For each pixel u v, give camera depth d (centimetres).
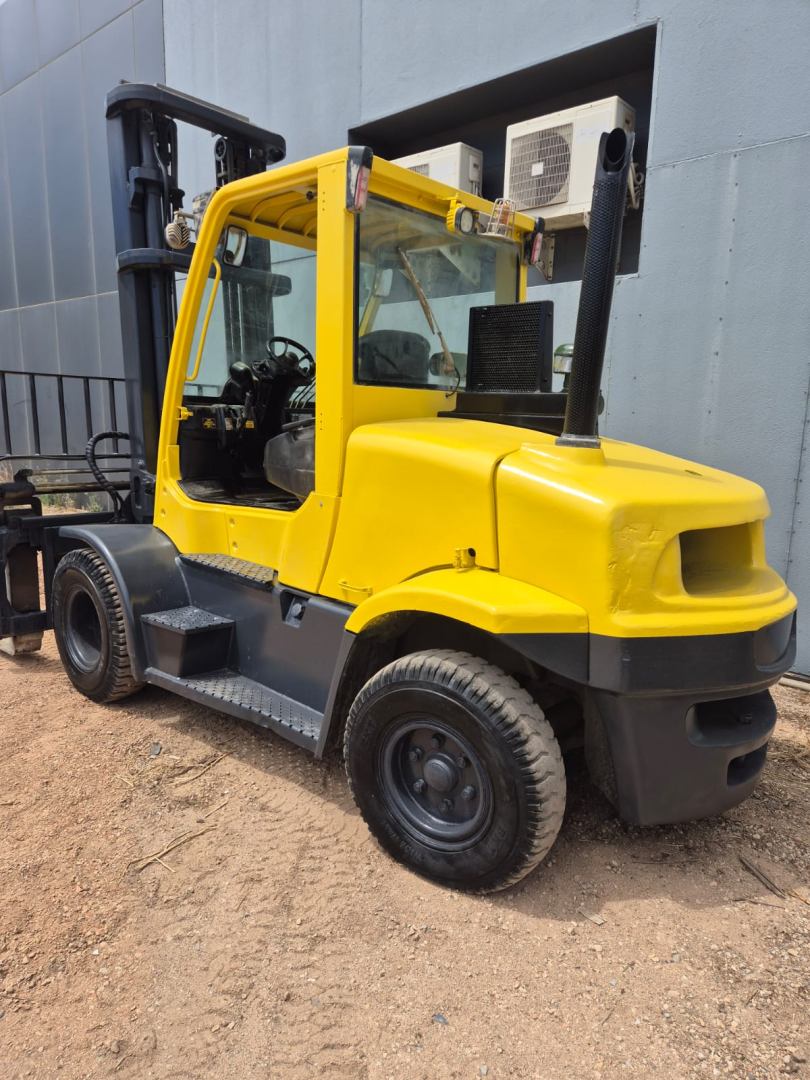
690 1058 183
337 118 641
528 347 291
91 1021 192
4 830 271
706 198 432
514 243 359
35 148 1010
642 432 473
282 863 255
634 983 206
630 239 552
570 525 212
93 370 980
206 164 760
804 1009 198
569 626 211
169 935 222
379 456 258
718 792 238
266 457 329
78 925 224
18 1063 180
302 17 647
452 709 227
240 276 362
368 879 248
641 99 523
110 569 355
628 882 249
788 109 400
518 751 217
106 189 905
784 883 251
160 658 339
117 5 841
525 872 227
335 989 203
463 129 623
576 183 503
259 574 311
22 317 1090
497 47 523
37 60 975
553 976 208
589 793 299
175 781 306
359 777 257
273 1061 182
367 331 280
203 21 743
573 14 480
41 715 369
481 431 263
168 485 366
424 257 307
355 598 273
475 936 223
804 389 412
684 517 215
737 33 411
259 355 386
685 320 448
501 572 229
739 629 218
